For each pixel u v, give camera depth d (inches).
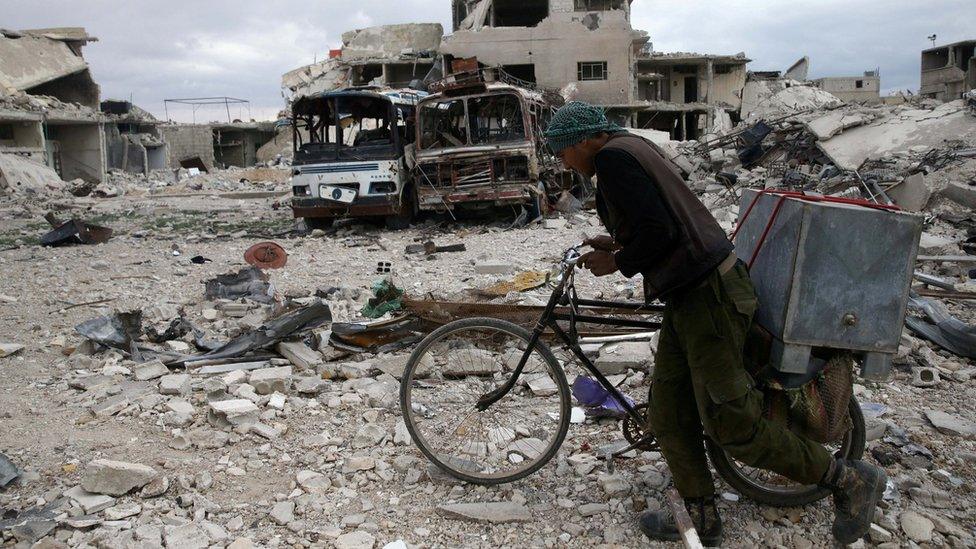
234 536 117.8
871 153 604.1
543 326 129.3
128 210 807.7
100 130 1437.0
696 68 1739.7
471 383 157.4
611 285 298.0
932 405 165.8
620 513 122.6
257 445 153.1
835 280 103.6
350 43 1745.8
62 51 1573.6
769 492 120.5
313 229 554.9
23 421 166.7
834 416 108.6
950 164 527.2
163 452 149.8
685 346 105.5
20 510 125.5
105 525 120.0
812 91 1690.5
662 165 102.4
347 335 208.1
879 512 120.0
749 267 114.5
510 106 514.0
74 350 218.1
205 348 215.9
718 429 103.8
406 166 538.9
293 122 539.2
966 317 234.7
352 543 114.2
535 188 513.7
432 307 205.0
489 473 134.0
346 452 148.7
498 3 1579.7
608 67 1406.3
